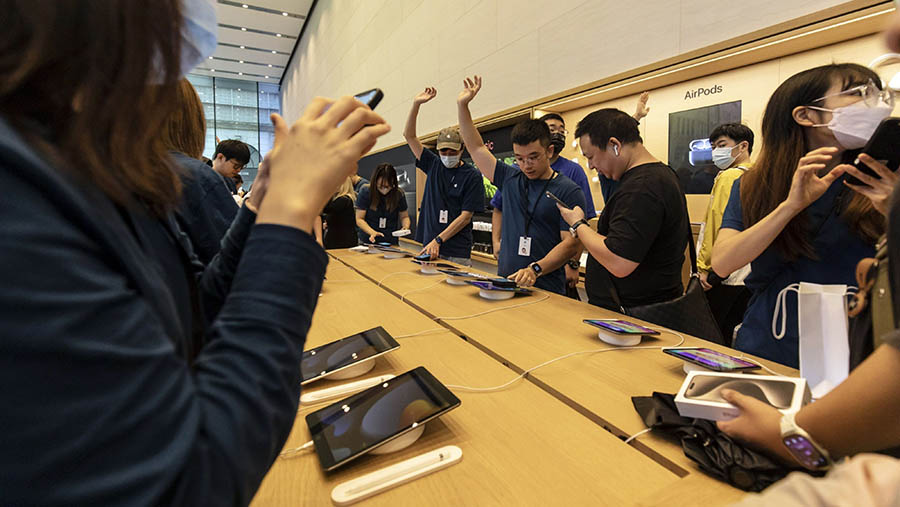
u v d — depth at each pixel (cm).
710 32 237
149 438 25
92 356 23
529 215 216
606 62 304
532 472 62
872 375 46
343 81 942
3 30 25
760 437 57
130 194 32
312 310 38
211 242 113
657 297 151
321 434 70
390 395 77
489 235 468
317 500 57
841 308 82
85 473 23
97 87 27
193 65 36
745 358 103
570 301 170
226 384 31
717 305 207
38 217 23
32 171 24
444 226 326
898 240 46
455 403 71
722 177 218
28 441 22
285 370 34
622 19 289
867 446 48
